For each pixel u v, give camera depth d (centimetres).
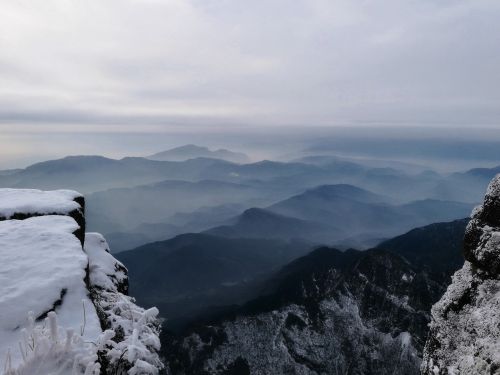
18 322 695
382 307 13638
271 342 12769
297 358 11988
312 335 12975
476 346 731
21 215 1396
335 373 11325
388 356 11450
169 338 13438
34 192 1684
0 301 722
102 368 670
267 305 14675
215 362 12125
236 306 16400
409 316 12825
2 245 970
